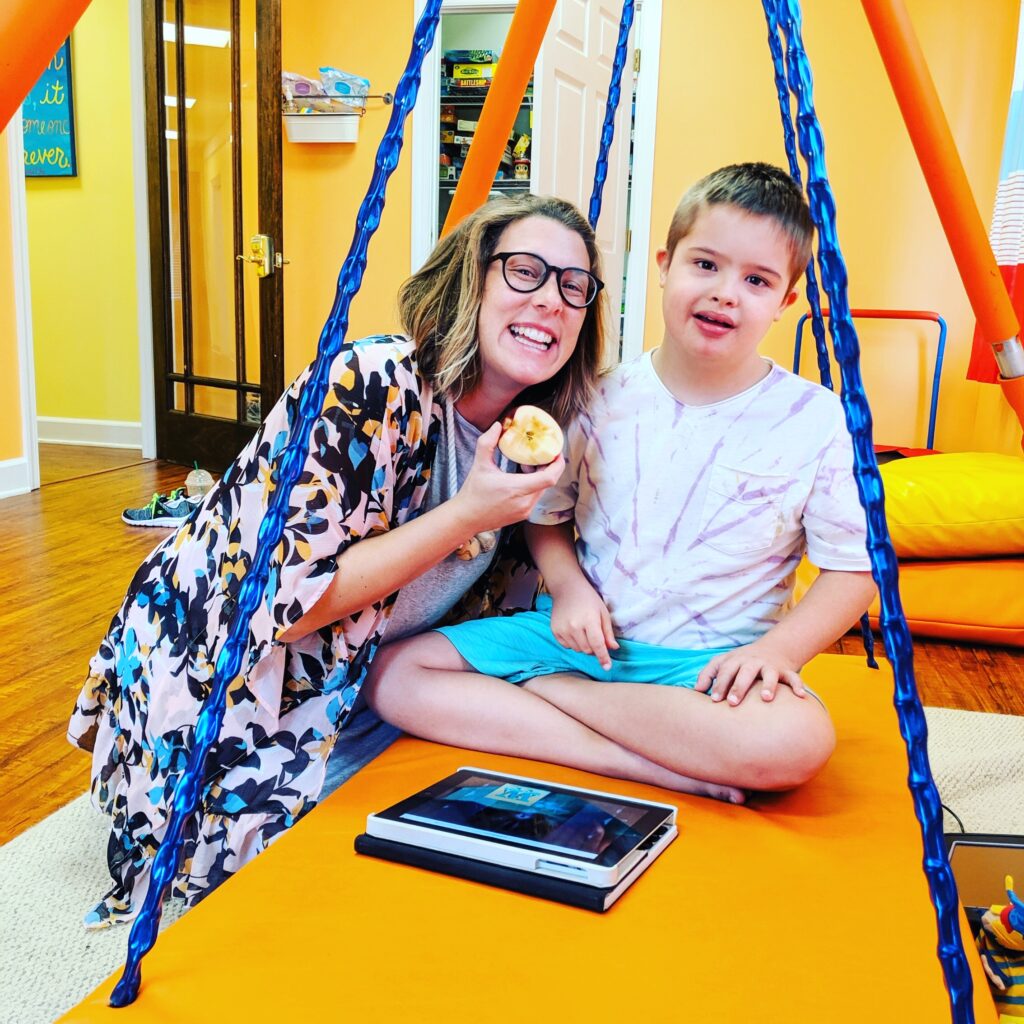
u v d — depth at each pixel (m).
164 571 1.17
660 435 1.16
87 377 5.36
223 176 4.37
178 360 4.77
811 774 1.00
